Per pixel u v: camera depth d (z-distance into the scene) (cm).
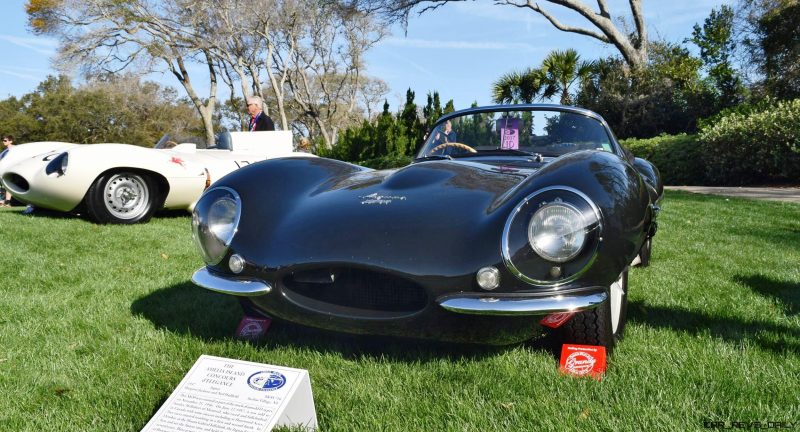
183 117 4903
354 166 306
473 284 201
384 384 211
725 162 1285
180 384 185
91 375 224
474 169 269
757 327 268
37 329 279
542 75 1967
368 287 221
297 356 240
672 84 1823
